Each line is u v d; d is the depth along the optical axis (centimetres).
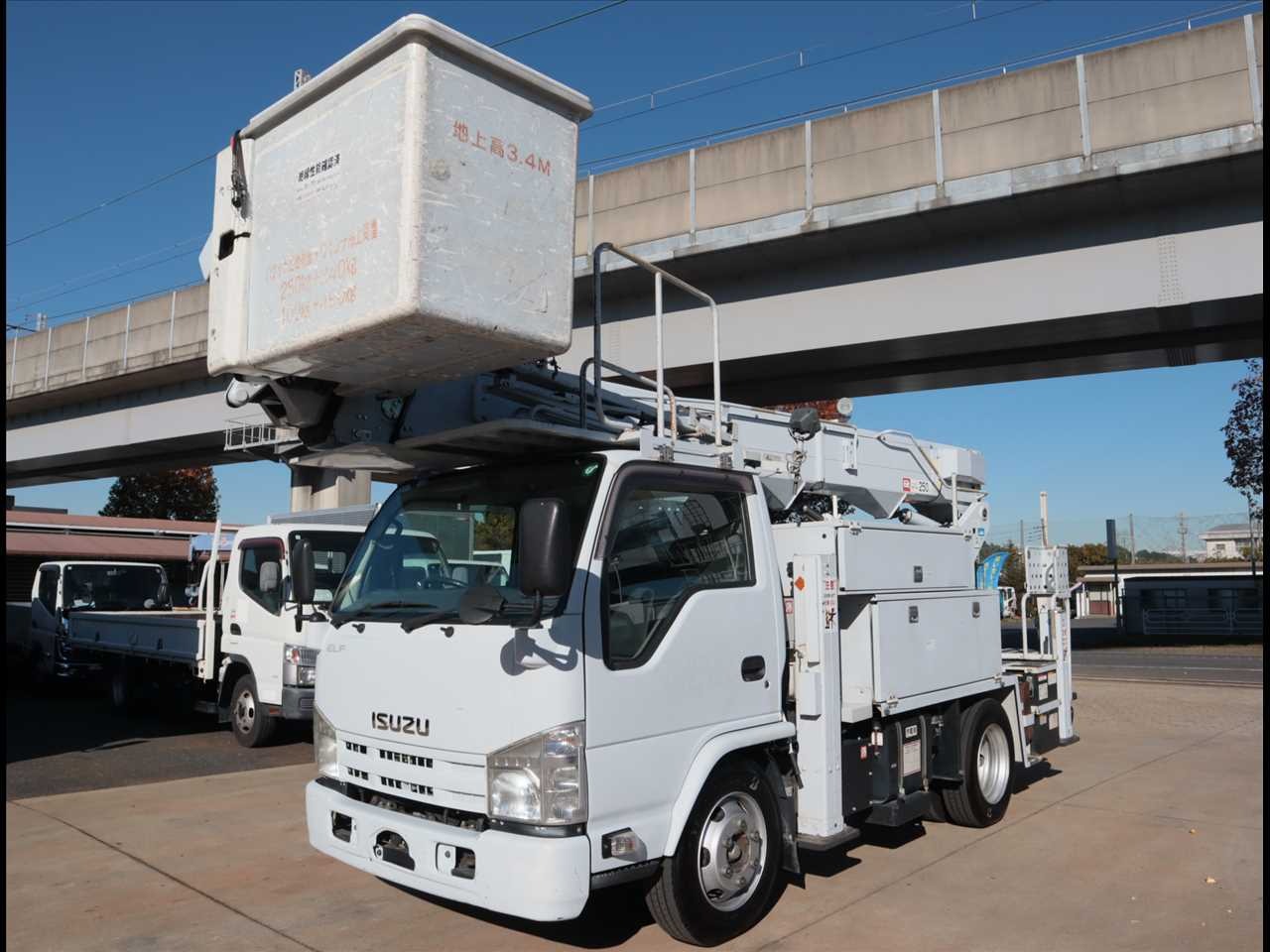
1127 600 3784
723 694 471
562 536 378
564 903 381
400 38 369
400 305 359
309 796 485
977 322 1538
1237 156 1270
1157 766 922
